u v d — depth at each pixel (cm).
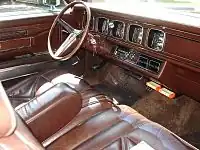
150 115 227
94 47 244
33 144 74
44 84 196
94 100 171
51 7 241
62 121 148
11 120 75
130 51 219
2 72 219
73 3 223
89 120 154
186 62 172
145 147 128
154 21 182
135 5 242
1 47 220
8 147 69
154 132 138
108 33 228
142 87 246
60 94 150
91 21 239
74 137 143
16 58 234
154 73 202
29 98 187
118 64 237
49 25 239
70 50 215
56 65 255
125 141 134
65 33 246
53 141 142
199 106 215
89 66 279
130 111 164
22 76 231
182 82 191
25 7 248
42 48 244
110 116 156
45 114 142
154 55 194
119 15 211
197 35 158
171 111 226
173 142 130
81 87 187
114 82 270
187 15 192
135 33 205
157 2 246
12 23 216
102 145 133
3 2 254
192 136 204
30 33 231
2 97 82
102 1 266
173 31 172
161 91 207
